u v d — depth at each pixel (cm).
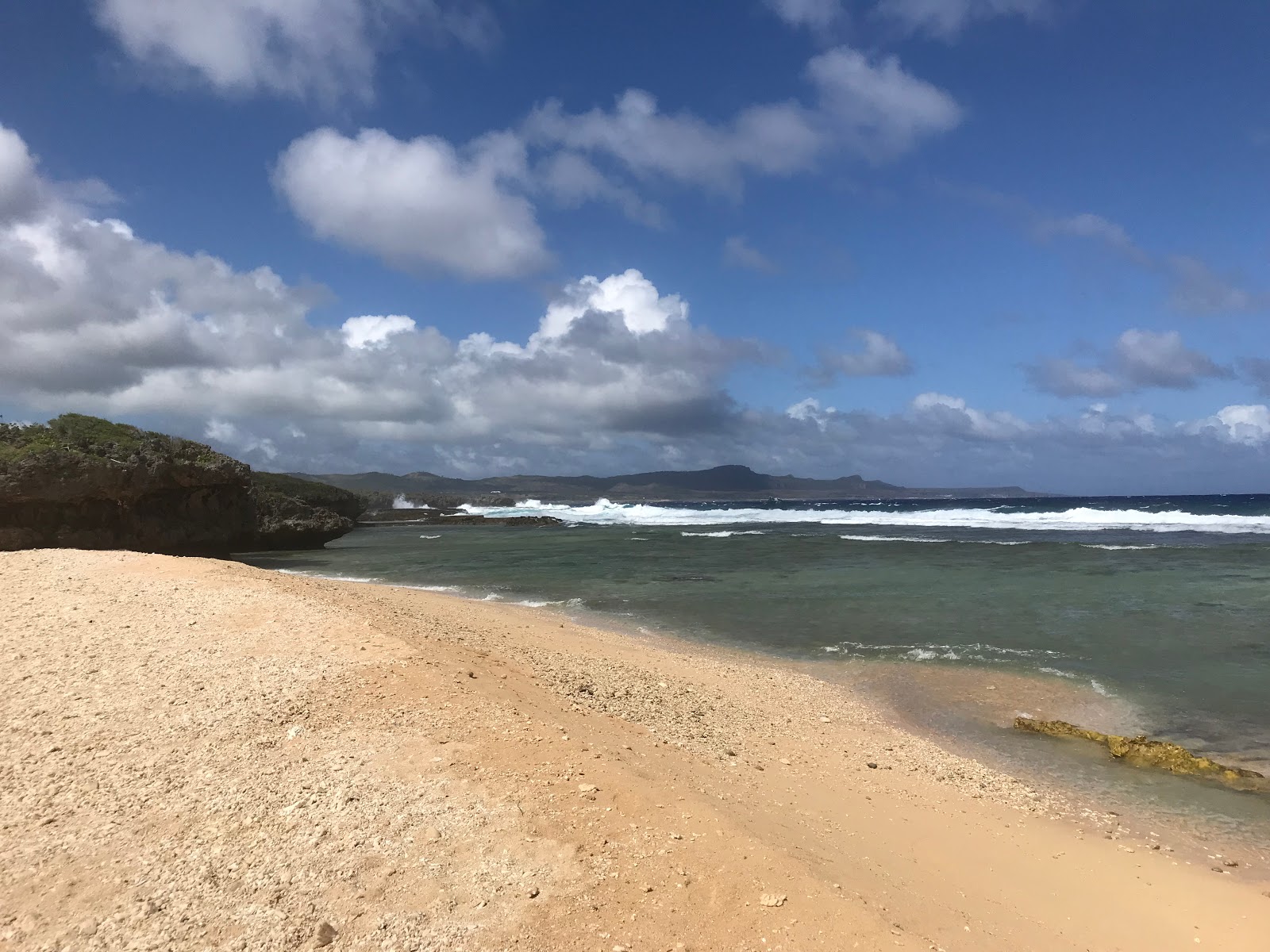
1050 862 603
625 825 483
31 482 2803
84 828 494
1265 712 1049
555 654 1188
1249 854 646
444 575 2752
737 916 397
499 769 559
